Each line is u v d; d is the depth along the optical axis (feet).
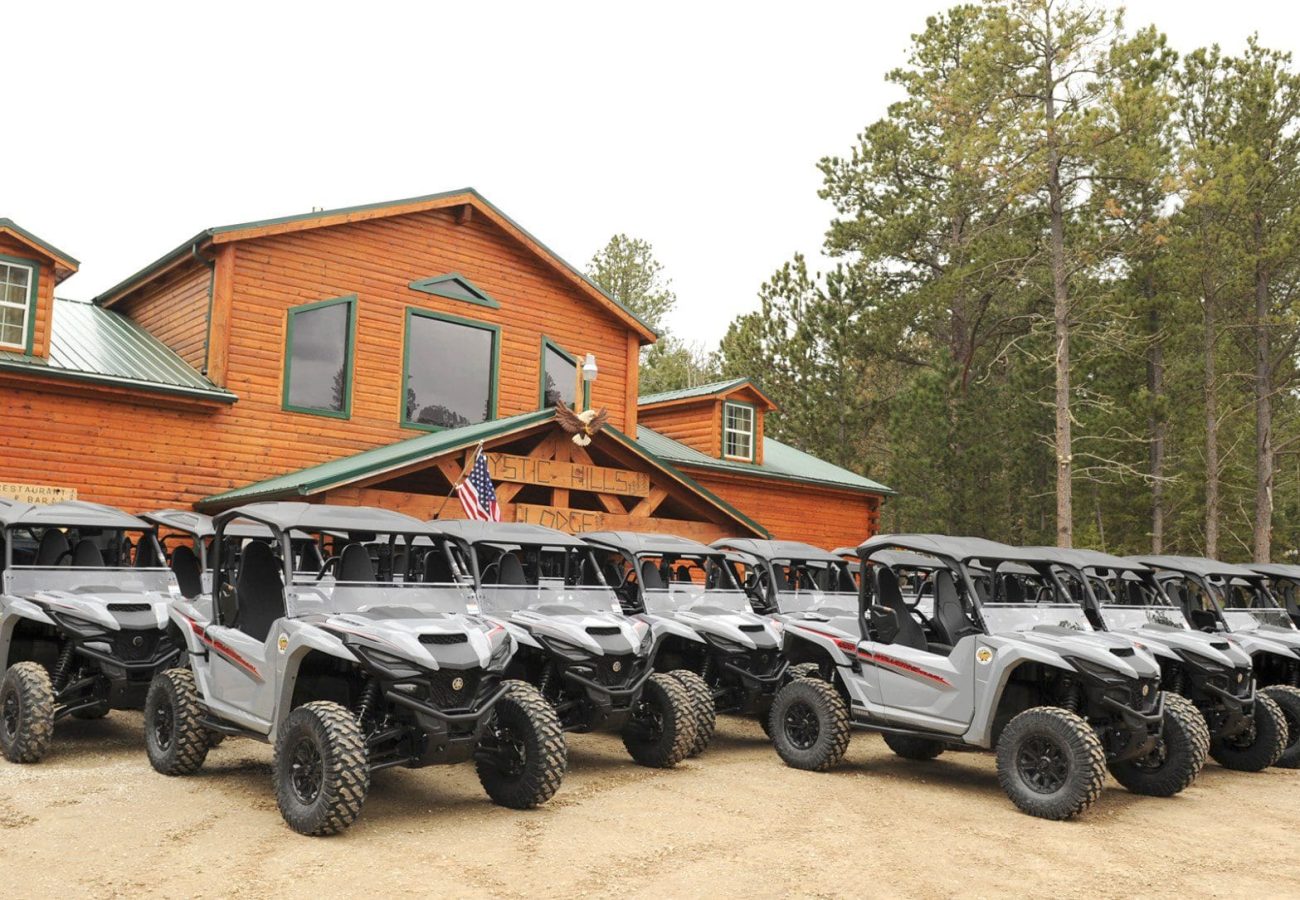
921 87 113.50
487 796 26.35
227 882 18.88
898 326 114.21
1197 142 86.38
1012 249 98.17
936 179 115.96
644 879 20.04
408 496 50.26
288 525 24.50
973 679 28.17
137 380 49.52
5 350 48.26
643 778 29.55
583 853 21.54
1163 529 104.68
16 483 46.83
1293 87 87.25
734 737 37.99
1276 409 109.60
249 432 53.78
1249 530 107.76
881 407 112.47
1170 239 85.81
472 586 31.65
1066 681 27.99
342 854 20.72
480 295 63.21
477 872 19.98
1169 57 78.28
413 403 60.08
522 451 56.90
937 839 23.99
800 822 25.04
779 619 38.45
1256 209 86.48
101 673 30.19
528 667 30.50
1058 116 75.36
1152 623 36.09
